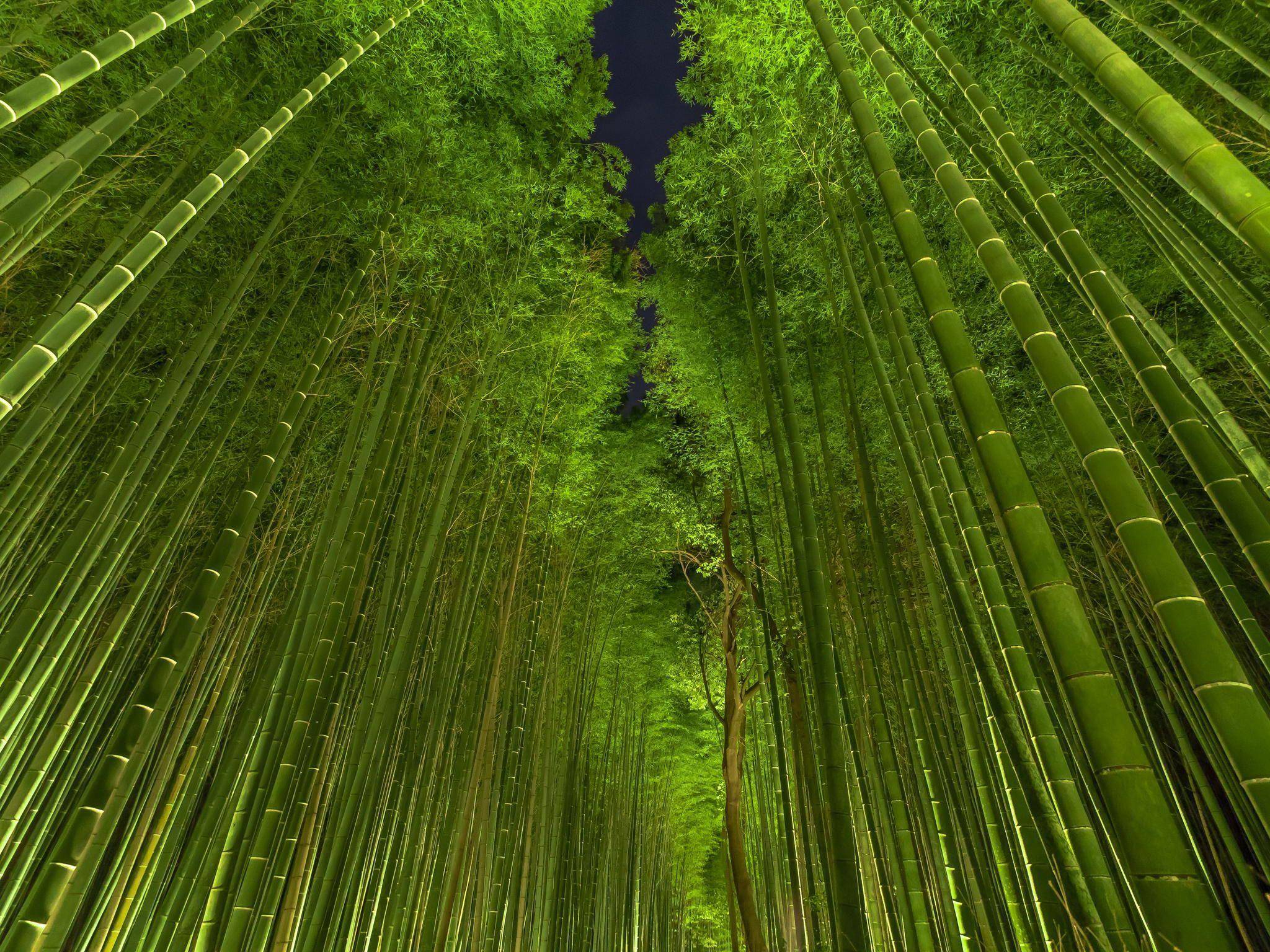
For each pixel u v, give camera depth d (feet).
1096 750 3.88
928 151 5.93
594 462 25.29
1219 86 7.87
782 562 18.34
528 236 19.17
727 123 18.34
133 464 10.95
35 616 9.39
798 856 18.34
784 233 18.75
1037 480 17.89
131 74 12.77
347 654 12.67
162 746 16.16
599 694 35.53
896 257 17.93
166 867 13.30
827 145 14.99
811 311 19.27
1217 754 12.26
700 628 28.14
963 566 8.84
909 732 12.74
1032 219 7.56
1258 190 3.64
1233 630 16.71
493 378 19.11
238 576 15.65
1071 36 4.71
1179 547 18.11
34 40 11.58
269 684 11.90
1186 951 3.30
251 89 14.25
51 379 13.33
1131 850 3.63
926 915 9.03
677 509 26.68
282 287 14.60
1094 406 4.49
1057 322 11.61
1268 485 7.82
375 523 13.11
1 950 6.17
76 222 13.56
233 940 8.75
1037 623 4.33
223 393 18.13
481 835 16.19
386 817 14.19
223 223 15.26
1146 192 9.95
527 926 21.31
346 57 9.41
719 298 23.08
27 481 12.76
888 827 11.64
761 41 15.49
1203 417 9.43
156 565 10.56
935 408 9.12
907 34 14.64
